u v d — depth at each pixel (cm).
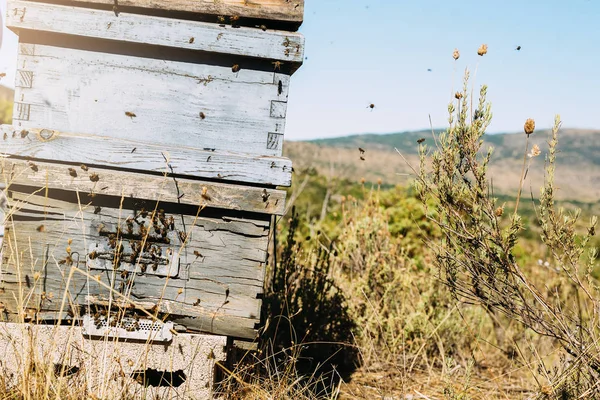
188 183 288
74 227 289
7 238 286
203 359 298
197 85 297
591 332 308
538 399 325
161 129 296
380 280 504
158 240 293
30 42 290
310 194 1008
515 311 320
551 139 307
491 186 320
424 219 688
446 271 338
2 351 287
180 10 292
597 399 299
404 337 455
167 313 294
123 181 285
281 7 297
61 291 290
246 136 300
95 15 286
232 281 297
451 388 353
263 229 297
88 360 288
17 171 282
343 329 461
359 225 541
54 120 292
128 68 294
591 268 317
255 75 300
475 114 318
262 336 385
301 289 448
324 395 360
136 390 285
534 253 681
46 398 251
